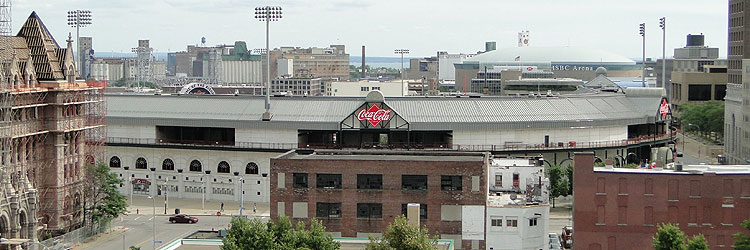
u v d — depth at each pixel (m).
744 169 142.62
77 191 190.50
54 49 188.88
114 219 199.50
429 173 145.88
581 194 139.62
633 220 138.50
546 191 157.38
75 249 170.12
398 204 146.38
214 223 196.25
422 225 146.25
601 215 139.25
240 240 129.12
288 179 147.88
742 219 136.50
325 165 147.38
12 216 168.00
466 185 145.25
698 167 145.38
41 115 182.75
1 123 167.88
